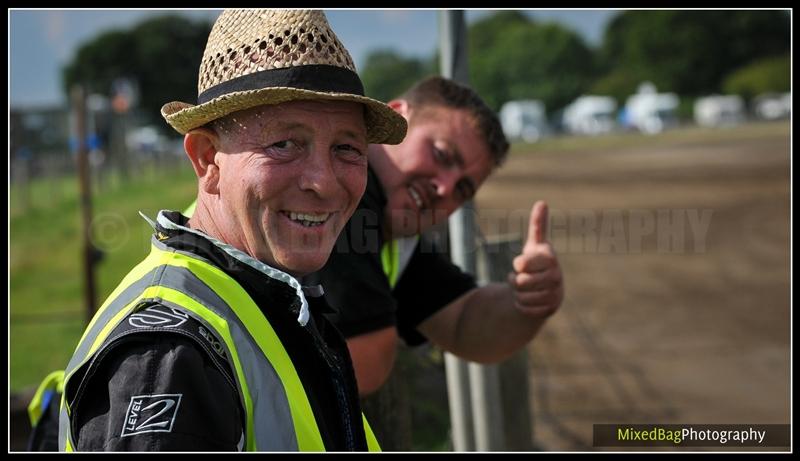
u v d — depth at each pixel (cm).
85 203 712
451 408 374
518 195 1777
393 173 258
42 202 1683
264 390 155
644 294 995
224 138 168
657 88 7531
